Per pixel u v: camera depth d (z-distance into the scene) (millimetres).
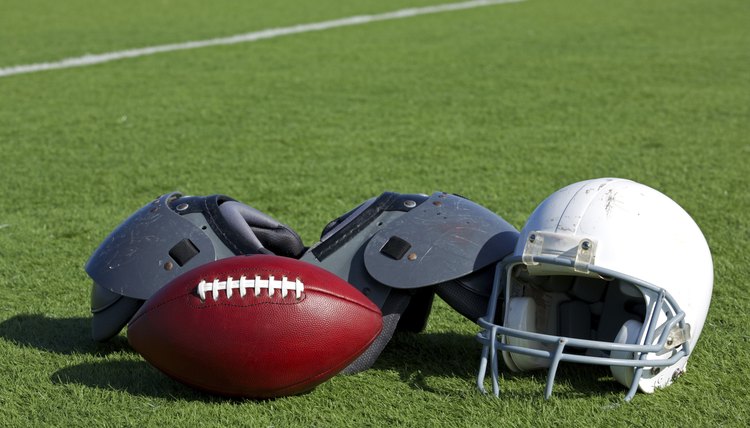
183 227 2816
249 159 5918
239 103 7578
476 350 3016
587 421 2445
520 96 7758
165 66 9211
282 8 13578
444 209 2861
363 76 8664
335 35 11133
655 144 6191
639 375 2486
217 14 12945
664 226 2555
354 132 6605
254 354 2342
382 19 12438
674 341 2521
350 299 2461
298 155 6004
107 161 5887
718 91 7828
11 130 6703
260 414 2473
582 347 2463
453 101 7590
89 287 3717
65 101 7668
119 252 2805
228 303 2359
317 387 2654
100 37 10914
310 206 4938
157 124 6879
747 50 9719
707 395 2643
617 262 2482
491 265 2781
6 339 3105
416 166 5723
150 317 2436
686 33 10961
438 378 2754
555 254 2520
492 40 10641
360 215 2871
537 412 2488
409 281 2674
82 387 2674
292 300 2369
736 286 3635
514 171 5594
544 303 2758
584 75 8570
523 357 2631
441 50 10000
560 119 6945
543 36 10883
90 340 3098
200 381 2428
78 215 4781
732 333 3152
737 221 4555
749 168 5574
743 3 13523
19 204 4984
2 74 8789
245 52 9984
